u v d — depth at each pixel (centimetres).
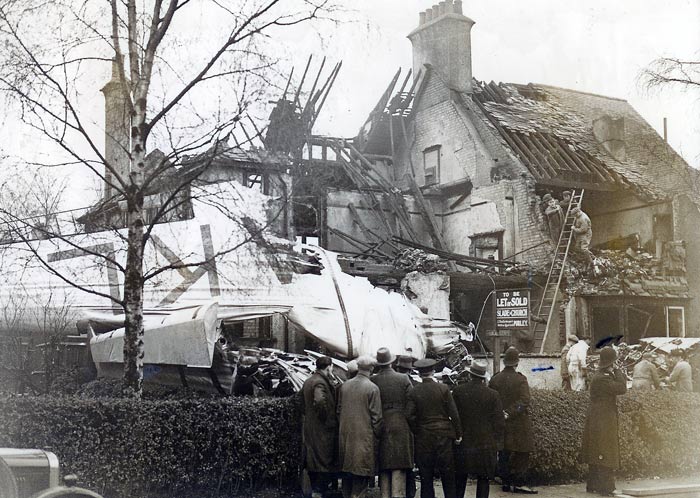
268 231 1298
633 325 2177
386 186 2378
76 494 545
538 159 2361
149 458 794
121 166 1534
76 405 770
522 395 943
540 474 1021
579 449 1043
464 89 2517
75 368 1238
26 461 587
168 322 1105
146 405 805
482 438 862
